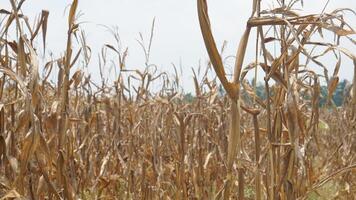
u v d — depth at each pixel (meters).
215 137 5.24
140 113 5.93
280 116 3.05
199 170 4.74
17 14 2.82
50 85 4.28
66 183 3.32
